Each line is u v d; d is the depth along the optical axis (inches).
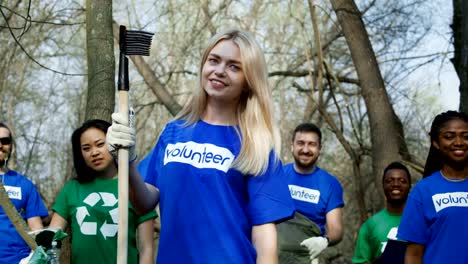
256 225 131.8
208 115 136.2
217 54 133.3
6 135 237.0
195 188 130.7
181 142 134.7
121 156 126.9
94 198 201.9
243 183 131.9
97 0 268.7
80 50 651.5
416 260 186.9
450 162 182.7
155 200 138.0
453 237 179.6
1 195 178.5
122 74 130.6
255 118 132.6
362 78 445.1
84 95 715.4
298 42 661.3
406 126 667.4
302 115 711.1
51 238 163.5
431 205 183.2
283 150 707.4
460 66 420.8
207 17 625.3
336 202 272.8
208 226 129.8
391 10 615.2
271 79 706.2
